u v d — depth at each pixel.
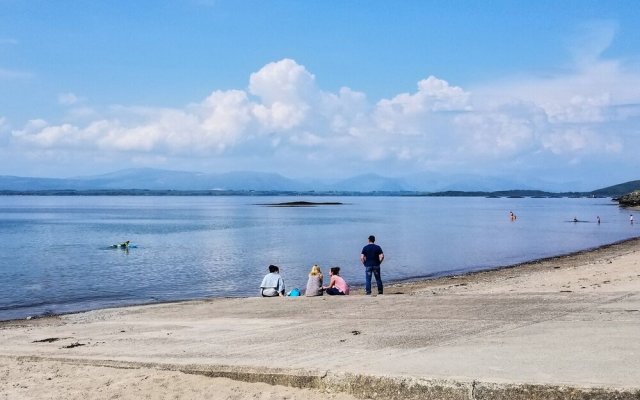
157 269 35.44
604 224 86.81
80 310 21.48
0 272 33.97
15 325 17.08
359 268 35.38
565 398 6.88
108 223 96.12
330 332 11.58
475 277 29.41
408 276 31.58
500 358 8.38
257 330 12.48
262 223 95.94
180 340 11.86
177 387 8.55
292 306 15.81
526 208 190.62
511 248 48.59
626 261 31.23
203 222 99.94
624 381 6.98
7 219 111.31
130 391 8.45
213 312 15.98
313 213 147.38
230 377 8.88
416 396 7.55
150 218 116.81
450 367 8.05
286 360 9.32
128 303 23.28
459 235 65.44
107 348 11.41
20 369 9.99
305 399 7.85
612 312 11.63
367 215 132.75
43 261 40.03
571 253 42.69
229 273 33.50
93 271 34.59
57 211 160.38
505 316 11.90
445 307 13.57
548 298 13.95
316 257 42.25
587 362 7.87
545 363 7.94
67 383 9.00
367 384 7.89
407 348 9.57
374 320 12.59
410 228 80.38
